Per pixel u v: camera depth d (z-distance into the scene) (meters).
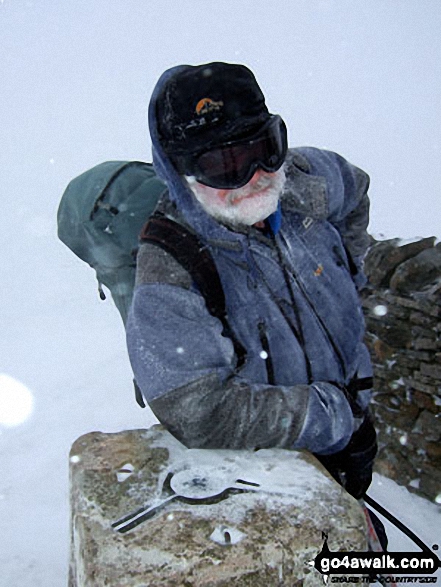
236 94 1.66
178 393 1.66
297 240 1.92
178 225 1.77
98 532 1.49
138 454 1.78
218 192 1.70
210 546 1.44
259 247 1.83
